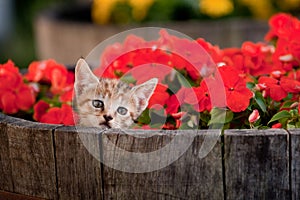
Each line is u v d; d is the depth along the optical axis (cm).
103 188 110
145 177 108
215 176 107
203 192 107
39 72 142
